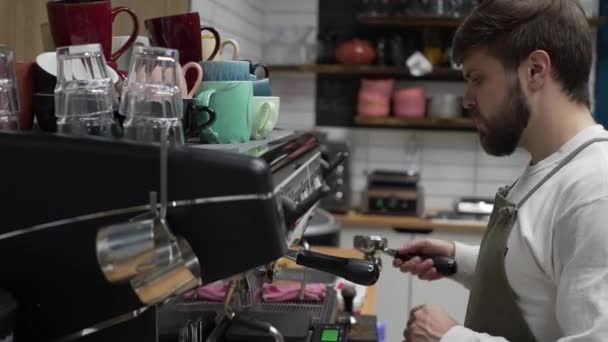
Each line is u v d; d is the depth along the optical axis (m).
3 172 0.85
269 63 3.82
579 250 1.07
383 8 3.73
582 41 1.18
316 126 4.06
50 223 0.84
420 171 4.04
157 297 0.78
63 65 0.91
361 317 1.56
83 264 0.85
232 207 0.80
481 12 1.21
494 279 1.24
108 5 1.08
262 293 1.55
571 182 1.13
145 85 0.89
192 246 0.82
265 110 1.23
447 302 3.46
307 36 3.86
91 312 0.87
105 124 0.92
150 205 0.81
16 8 1.44
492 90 1.21
